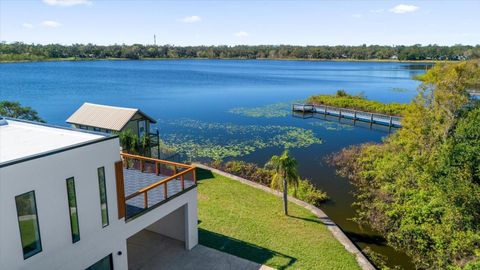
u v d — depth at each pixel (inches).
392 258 573.9
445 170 638.5
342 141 1338.6
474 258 483.8
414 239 585.6
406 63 7017.7
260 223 609.3
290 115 1852.9
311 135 1419.8
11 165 287.3
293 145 1259.8
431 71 887.1
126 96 2358.5
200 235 559.5
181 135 1369.3
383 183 804.0
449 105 831.1
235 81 3503.9
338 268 486.0
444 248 527.5
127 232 416.2
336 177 945.5
